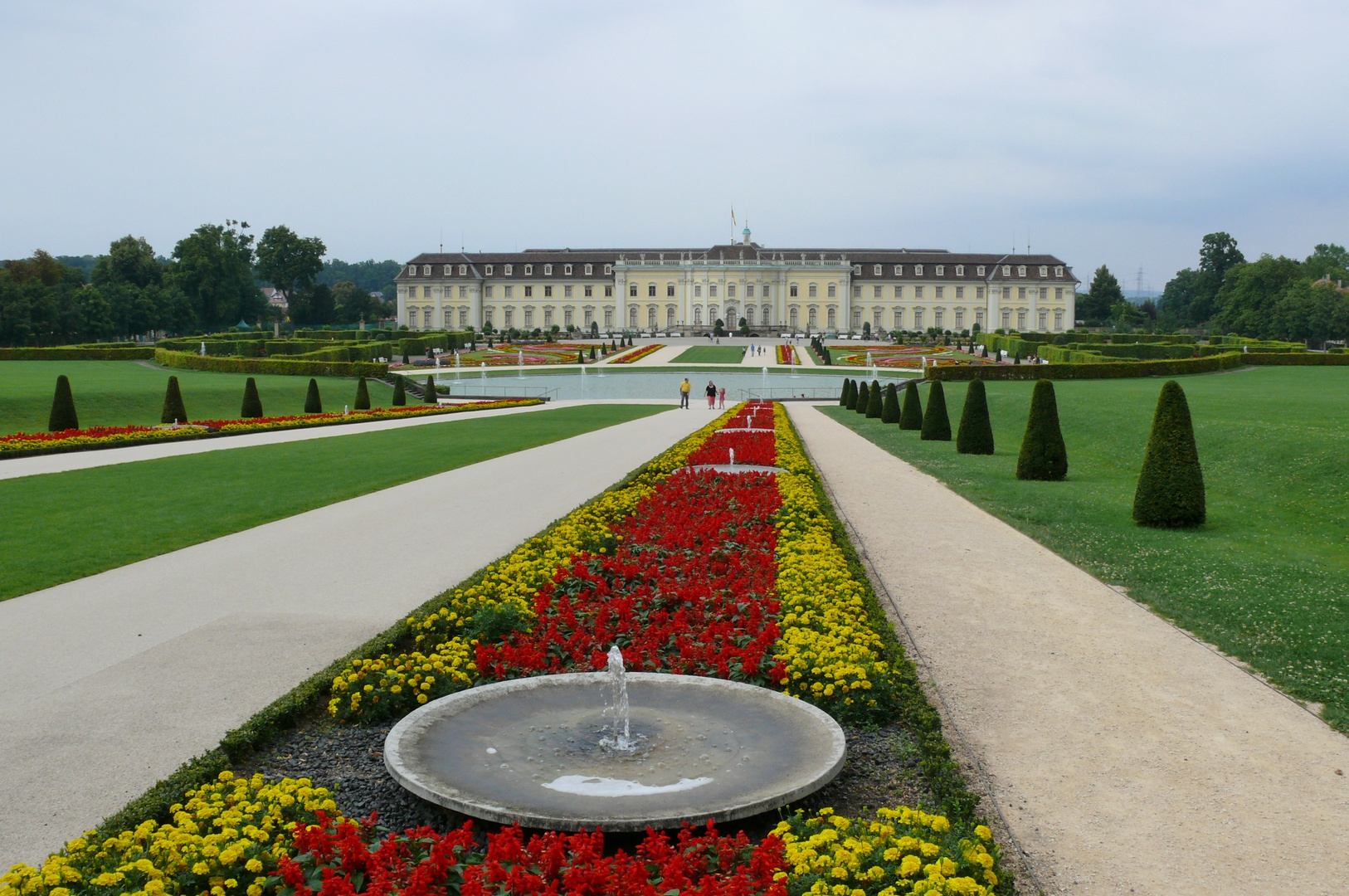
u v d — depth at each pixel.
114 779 7.94
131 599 13.48
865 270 156.25
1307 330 126.69
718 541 16.31
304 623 12.34
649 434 39.38
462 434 38.94
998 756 8.69
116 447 32.56
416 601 13.42
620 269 154.25
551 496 22.52
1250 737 9.13
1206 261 186.12
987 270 157.50
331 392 61.81
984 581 15.00
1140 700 10.03
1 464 27.89
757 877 6.26
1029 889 6.59
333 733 9.16
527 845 6.71
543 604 12.46
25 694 9.89
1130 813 7.67
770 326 152.25
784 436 33.94
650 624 12.16
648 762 8.02
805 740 8.38
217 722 9.14
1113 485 25.58
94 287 123.94
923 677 10.68
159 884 5.82
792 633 10.70
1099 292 184.38
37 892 5.80
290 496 22.33
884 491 24.45
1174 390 19.61
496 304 158.50
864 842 6.33
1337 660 11.20
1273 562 16.16
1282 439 26.56
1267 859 7.00
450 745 8.38
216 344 89.88
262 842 6.64
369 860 6.40
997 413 45.47
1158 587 14.50
